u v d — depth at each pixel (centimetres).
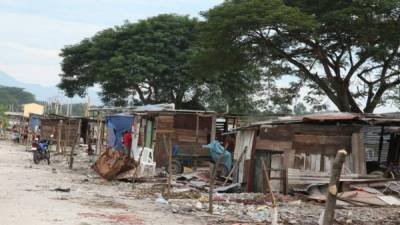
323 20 2738
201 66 3281
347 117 1806
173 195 1706
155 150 2577
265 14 2617
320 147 1861
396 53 3084
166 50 4525
